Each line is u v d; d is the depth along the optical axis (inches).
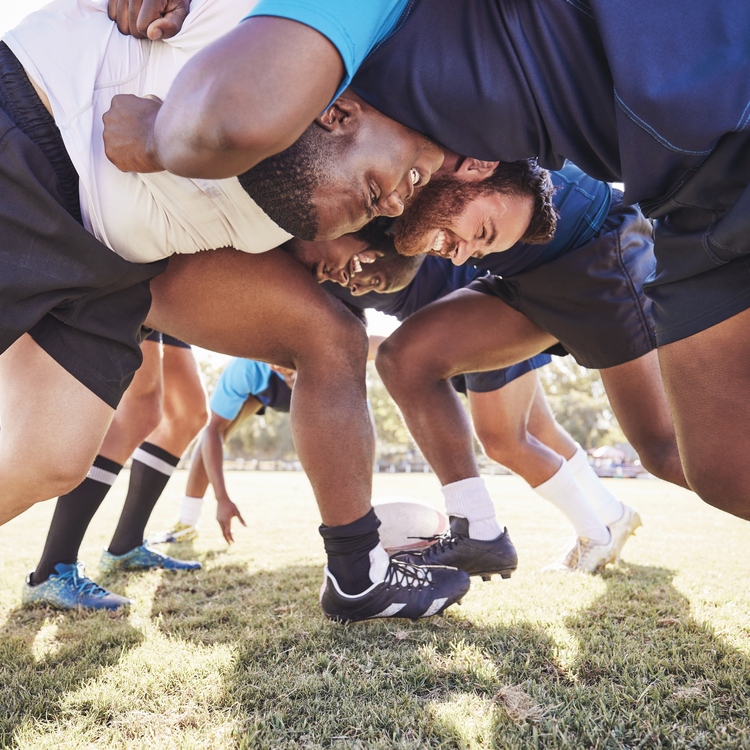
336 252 74.5
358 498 75.1
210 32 54.4
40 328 57.5
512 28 50.6
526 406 115.3
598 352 86.7
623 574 112.8
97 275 57.2
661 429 87.7
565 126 52.4
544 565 125.0
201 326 70.6
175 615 86.6
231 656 66.4
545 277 85.5
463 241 70.4
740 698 53.9
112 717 53.1
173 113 43.6
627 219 88.4
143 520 122.2
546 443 130.7
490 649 68.4
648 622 78.0
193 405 127.5
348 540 75.5
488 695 56.0
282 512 269.4
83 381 58.3
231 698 55.6
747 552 141.7
